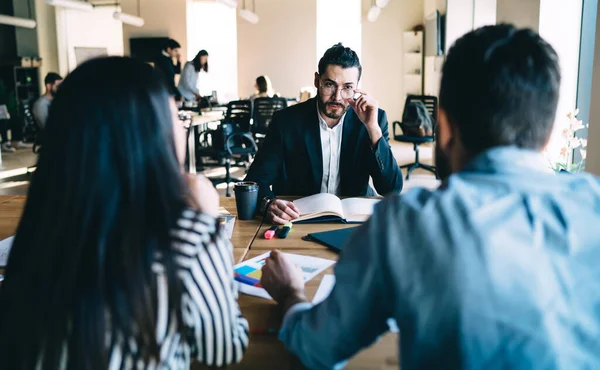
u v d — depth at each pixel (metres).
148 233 0.71
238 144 6.85
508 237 0.65
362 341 0.76
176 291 0.71
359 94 2.14
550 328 0.62
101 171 0.70
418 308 0.66
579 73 4.08
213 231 0.78
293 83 10.45
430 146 9.06
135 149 0.71
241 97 10.51
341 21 10.60
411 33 10.23
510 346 0.62
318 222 1.81
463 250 0.64
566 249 0.65
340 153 2.30
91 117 0.71
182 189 0.78
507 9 4.28
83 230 0.69
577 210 0.67
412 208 0.69
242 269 1.37
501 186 0.69
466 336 0.63
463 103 0.71
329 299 0.77
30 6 11.15
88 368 0.68
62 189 0.70
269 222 1.82
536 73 0.68
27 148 9.52
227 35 11.29
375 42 10.53
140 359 0.71
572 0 4.05
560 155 2.88
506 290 0.63
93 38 12.31
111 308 0.68
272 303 1.17
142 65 0.77
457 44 0.74
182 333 0.76
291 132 2.29
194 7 11.27
